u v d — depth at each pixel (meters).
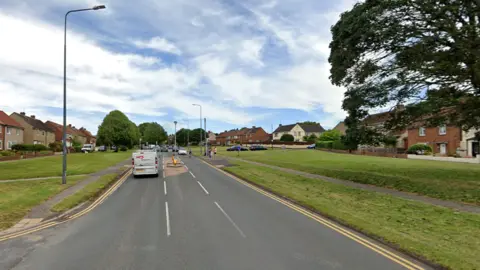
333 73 19.88
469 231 8.70
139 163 23.69
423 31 16.62
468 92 16.91
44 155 51.69
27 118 70.12
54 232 9.16
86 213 11.67
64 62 19.41
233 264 6.55
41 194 14.97
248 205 12.87
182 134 136.38
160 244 7.88
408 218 10.25
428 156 38.19
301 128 121.19
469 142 40.81
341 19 19.62
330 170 25.52
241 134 145.62
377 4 17.17
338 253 7.18
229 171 27.34
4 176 22.83
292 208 12.26
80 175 23.52
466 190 14.81
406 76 18.02
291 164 33.25
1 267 6.51
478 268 6.11
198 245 7.79
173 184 19.72
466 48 14.95
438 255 6.76
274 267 6.38
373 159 38.22
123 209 12.32
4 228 9.61
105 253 7.27
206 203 13.33
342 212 11.02
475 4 15.73
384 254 7.12
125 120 88.56
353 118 20.56
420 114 18.02
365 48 17.86
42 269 6.38
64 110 19.16
